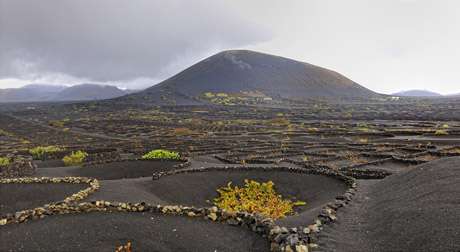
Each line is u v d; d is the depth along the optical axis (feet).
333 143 192.95
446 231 36.86
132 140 277.03
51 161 153.69
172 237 41.39
